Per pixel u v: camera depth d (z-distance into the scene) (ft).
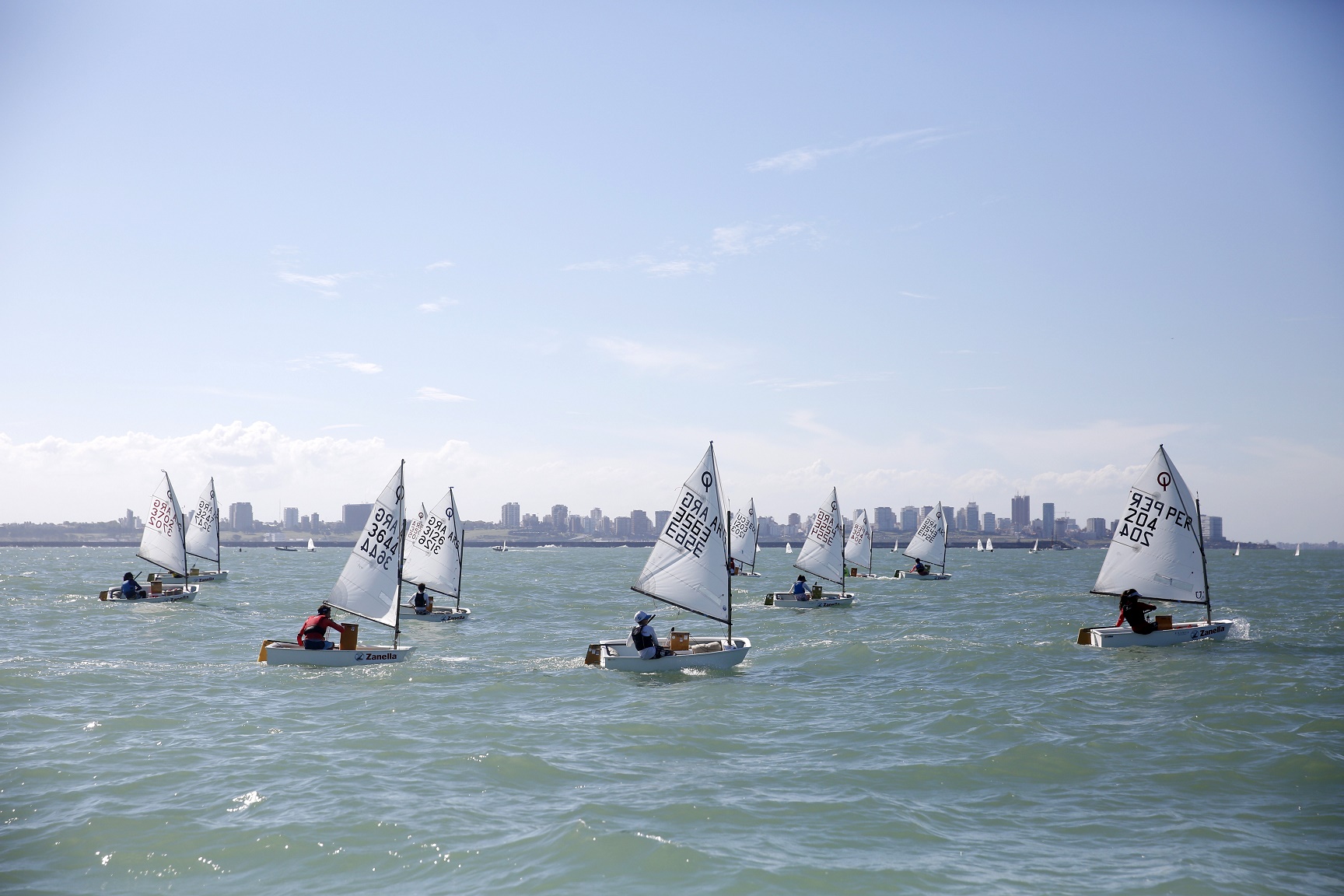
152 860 43.93
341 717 74.64
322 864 43.62
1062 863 44.06
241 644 119.03
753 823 49.67
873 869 43.27
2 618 148.77
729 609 106.42
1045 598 205.36
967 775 58.85
